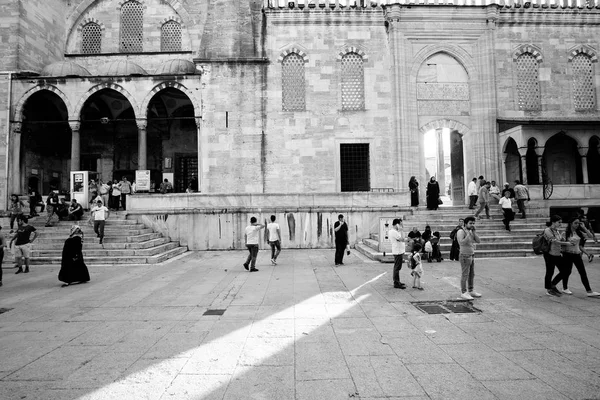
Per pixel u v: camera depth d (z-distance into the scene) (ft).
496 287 35.24
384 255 50.57
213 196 68.13
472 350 20.17
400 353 19.86
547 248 31.99
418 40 79.41
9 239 60.44
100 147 98.94
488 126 78.79
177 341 22.25
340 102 79.36
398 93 77.92
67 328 25.12
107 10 95.91
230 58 78.33
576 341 21.36
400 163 77.05
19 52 81.61
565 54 82.07
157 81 80.69
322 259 54.24
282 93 79.46
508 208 59.72
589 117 80.69
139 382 16.96
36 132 89.30
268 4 79.97
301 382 16.67
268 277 41.55
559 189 70.49
